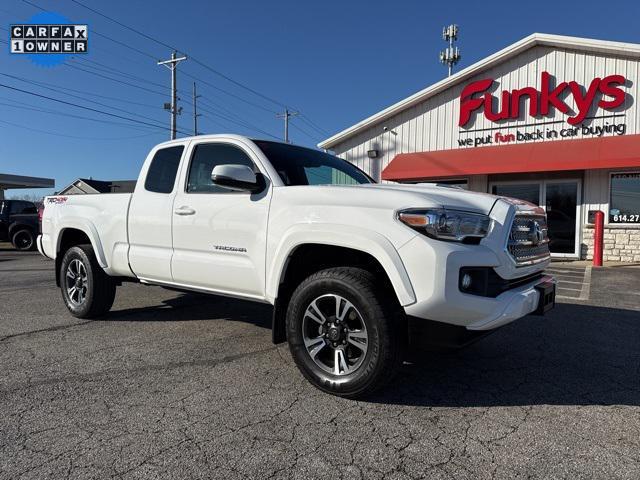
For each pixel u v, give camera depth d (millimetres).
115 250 4848
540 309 3414
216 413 2938
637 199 11859
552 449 2527
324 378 3201
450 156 13930
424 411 2998
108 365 3803
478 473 2299
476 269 2945
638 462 2396
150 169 4680
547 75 12852
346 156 16250
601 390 3371
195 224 4078
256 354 4098
